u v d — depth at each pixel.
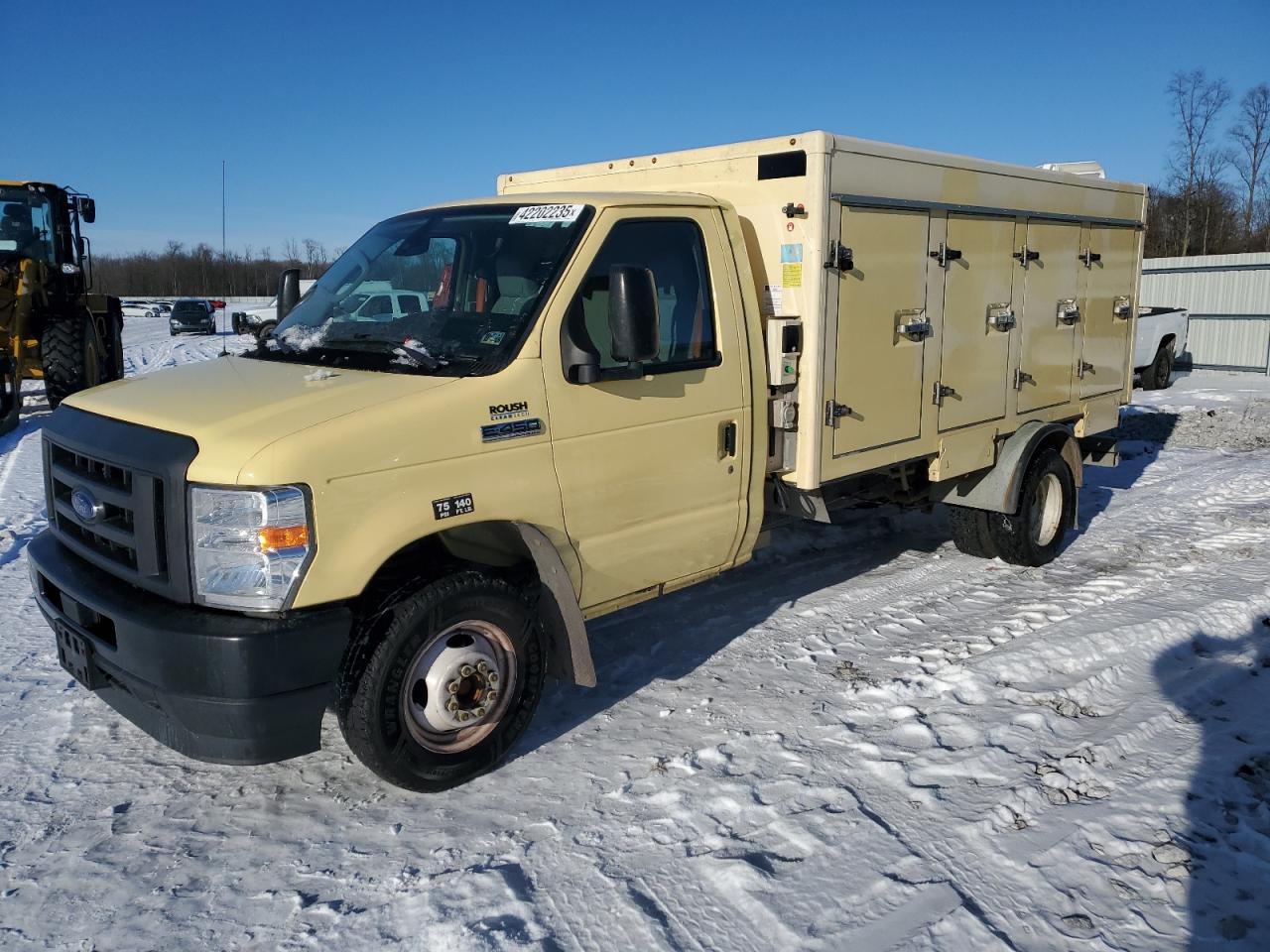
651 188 5.81
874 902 3.32
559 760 4.35
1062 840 3.69
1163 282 23.12
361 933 3.22
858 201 5.23
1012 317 6.71
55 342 14.09
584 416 4.34
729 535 5.11
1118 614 6.03
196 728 3.57
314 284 5.43
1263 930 3.20
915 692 4.99
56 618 4.15
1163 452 12.03
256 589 3.52
